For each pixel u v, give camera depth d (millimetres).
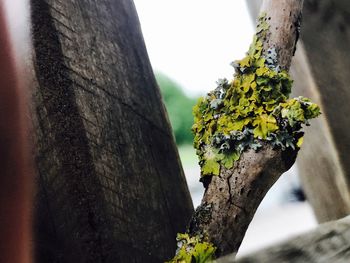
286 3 173
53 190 153
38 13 168
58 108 159
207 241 146
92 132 174
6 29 160
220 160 153
